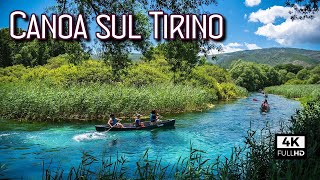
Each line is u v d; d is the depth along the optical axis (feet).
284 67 567.59
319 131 26.55
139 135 62.54
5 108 81.15
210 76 181.68
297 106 136.26
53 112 80.07
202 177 26.12
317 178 19.45
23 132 63.52
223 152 50.14
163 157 47.16
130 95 90.79
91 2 38.58
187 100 107.76
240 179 24.02
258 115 100.42
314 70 437.17
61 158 45.60
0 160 44.06
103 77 121.70
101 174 23.88
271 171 21.59
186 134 65.26
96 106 82.89
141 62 156.46
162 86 120.26
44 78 124.57
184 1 37.27
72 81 117.91
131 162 43.62
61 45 43.73
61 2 39.09
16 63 171.01
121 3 39.65
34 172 39.11
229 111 110.63
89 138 58.70
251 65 359.46
